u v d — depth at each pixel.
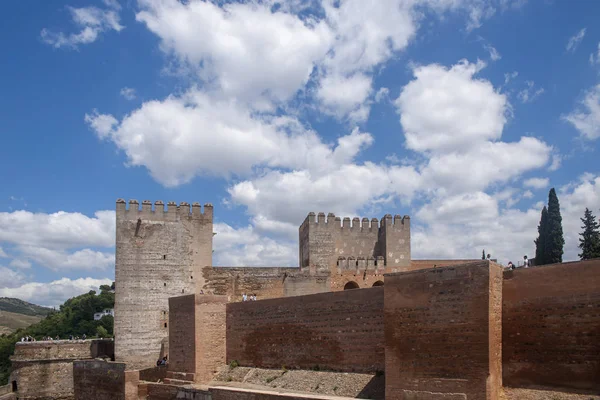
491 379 29.20
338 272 64.31
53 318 126.12
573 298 29.30
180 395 45.09
